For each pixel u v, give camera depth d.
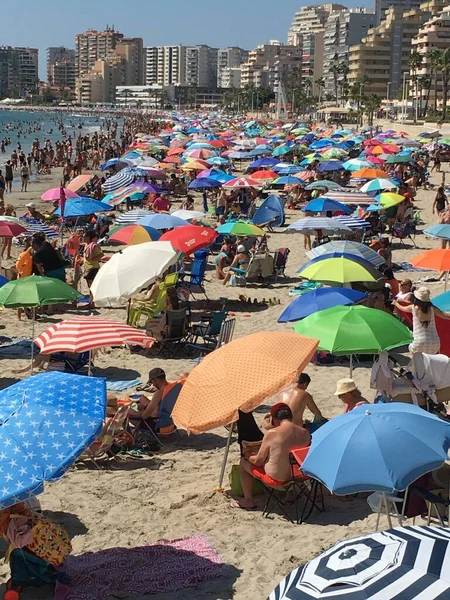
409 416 6.23
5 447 5.94
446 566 4.04
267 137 75.38
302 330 9.10
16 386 6.71
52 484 9.04
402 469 5.78
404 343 8.80
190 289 19.55
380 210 26.05
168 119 153.12
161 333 14.34
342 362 13.51
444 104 121.31
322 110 158.25
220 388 7.83
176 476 9.23
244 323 16.20
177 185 40.62
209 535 7.66
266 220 26.97
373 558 4.16
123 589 6.68
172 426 10.41
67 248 21.98
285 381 7.83
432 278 19.12
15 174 54.97
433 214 32.09
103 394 6.64
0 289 12.16
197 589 6.68
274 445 7.94
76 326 10.27
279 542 7.44
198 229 16.88
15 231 17.36
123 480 9.12
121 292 12.89
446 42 157.38
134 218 21.05
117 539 7.66
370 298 13.42
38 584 6.58
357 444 5.98
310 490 7.94
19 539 6.41
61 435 6.06
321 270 12.25
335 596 3.97
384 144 48.38
